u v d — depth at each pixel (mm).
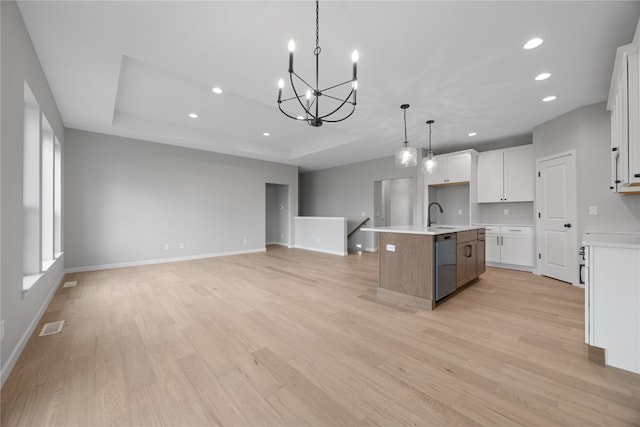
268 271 4797
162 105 4234
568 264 3928
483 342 2201
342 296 3393
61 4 1900
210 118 4820
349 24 2131
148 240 5402
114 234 5016
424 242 2990
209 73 2873
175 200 5750
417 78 2969
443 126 4555
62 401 1514
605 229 3545
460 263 3490
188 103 4156
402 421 1374
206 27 2160
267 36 2277
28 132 2596
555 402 1503
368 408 1466
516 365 1871
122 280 4148
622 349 1822
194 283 3990
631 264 1807
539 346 2133
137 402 1510
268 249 7613
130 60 2957
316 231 7359
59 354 2014
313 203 9008
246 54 2535
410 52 2504
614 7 1933
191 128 5359
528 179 4758
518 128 4633
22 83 2064
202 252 6152
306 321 2627
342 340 2238
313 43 2369
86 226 4738
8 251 1814
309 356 1991
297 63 2689
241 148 6152
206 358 1965
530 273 4598
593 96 3396
